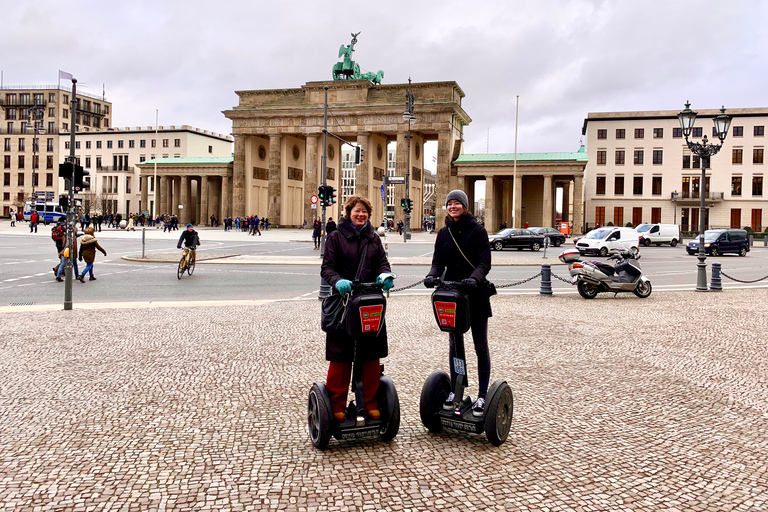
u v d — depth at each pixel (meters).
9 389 7.79
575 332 12.27
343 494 4.89
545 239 38.09
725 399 7.71
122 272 25.30
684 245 60.38
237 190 95.38
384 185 46.44
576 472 5.37
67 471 5.27
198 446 5.91
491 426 5.87
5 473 5.22
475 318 6.20
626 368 9.26
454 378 6.38
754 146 83.56
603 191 88.00
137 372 8.71
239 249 41.28
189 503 4.71
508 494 4.92
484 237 6.18
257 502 4.74
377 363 6.09
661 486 5.10
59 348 10.23
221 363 9.31
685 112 21.94
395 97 88.12
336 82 89.62
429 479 5.20
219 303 16.17
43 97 134.38
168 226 75.50
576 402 7.52
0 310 14.57
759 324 13.38
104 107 146.75
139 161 129.00
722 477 5.29
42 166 134.62
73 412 6.91
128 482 5.07
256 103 95.44
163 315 13.88
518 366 9.35
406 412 7.11
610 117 87.06
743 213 84.25
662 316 14.56
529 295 19.14
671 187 85.88
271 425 6.57
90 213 120.94
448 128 84.62
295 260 31.53
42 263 28.34
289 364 9.30
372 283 5.82
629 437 6.29
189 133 126.25
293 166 98.38
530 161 81.38
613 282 18.00
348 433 5.81
